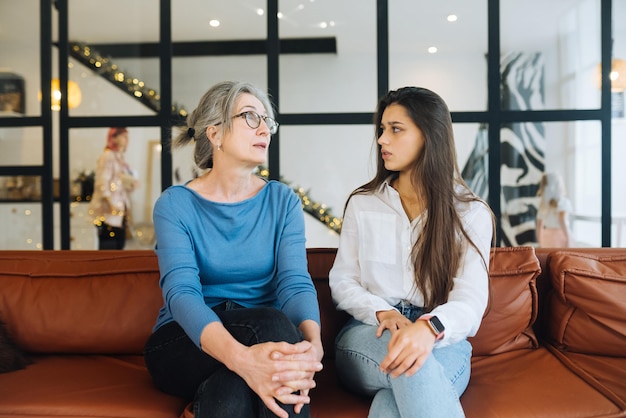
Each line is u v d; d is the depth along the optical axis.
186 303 1.39
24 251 2.10
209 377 1.33
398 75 4.01
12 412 1.38
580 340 1.81
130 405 1.40
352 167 4.06
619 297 1.78
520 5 3.95
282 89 4.09
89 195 4.23
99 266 1.97
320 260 1.95
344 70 4.05
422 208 1.68
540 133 3.97
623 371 1.63
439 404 1.26
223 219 1.60
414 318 1.66
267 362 1.22
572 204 3.97
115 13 4.19
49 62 4.10
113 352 1.88
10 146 4.15
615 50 3.98
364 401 1.46
